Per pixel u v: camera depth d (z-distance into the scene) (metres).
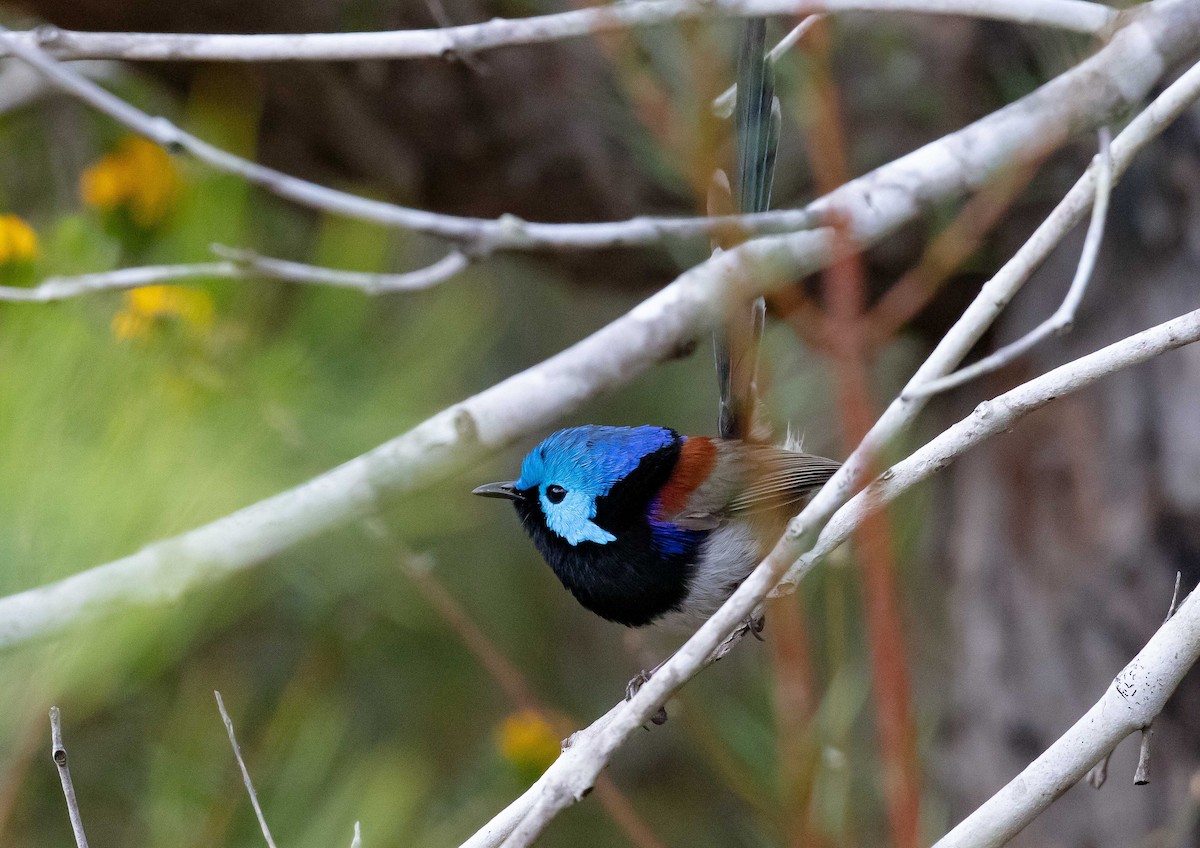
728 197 6.30
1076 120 7.32
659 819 13.16
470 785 10.62
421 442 6.73
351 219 8.43
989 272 11.12
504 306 14.23
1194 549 10.83
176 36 6.92
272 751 8.37
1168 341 5.36
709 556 7.89
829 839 5.83
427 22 10.48
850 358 4.42
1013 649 11.45
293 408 6.31
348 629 10.88
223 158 6.55
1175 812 10.38
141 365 5.63
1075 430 11.27
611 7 5.00
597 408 13.25
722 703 8.51
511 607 13.19
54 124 11.95
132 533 5.38
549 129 10.91
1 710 5.30
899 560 7.39
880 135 10.88
